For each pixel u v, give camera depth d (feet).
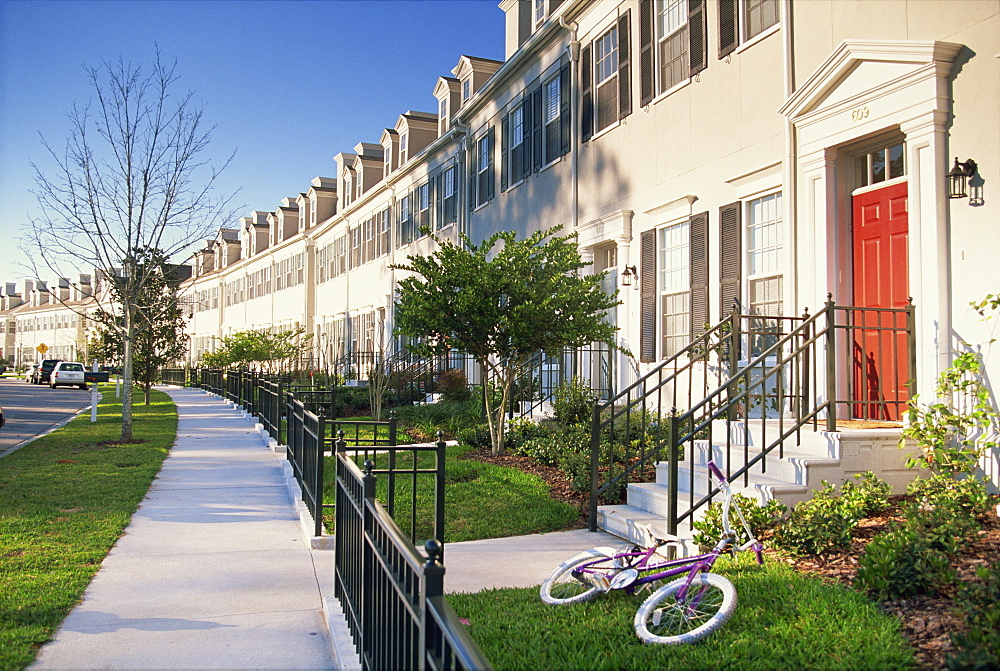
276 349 102.63
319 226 114.01
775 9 31.14
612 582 15.90
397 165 90.43
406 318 36.73
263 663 13.88
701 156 35.55
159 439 48.88
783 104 28.27
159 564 20.34
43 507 26.48
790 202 28.35
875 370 25.41
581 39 46.91
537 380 45.21
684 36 37.14
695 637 13.15
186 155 52.34
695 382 35.40
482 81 70.44
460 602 16.42
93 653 14.24
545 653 13.25
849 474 20.72
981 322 20.33
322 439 23.06
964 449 20.08
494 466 33.12
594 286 39.42
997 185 20.16
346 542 15.31
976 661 10.43
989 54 20.56
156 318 86.38
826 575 15.79
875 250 25.58
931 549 14.73
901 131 23.36
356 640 13.66
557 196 50.11
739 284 32.71
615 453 30.04
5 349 317.42
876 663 11.57
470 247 36.37
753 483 20.77
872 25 24.63
